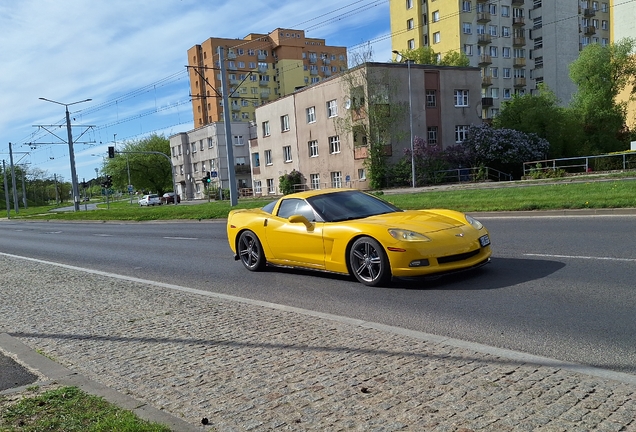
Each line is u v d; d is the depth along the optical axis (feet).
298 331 15.94
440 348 13.35
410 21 207.72
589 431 8.59
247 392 11.39
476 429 8.91
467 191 72.49
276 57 320.09
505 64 211.82
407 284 21.75
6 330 19.01
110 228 82.94
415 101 133.49
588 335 13.83
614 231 30.35
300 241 24.68
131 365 13.98
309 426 9.54
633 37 157.58
